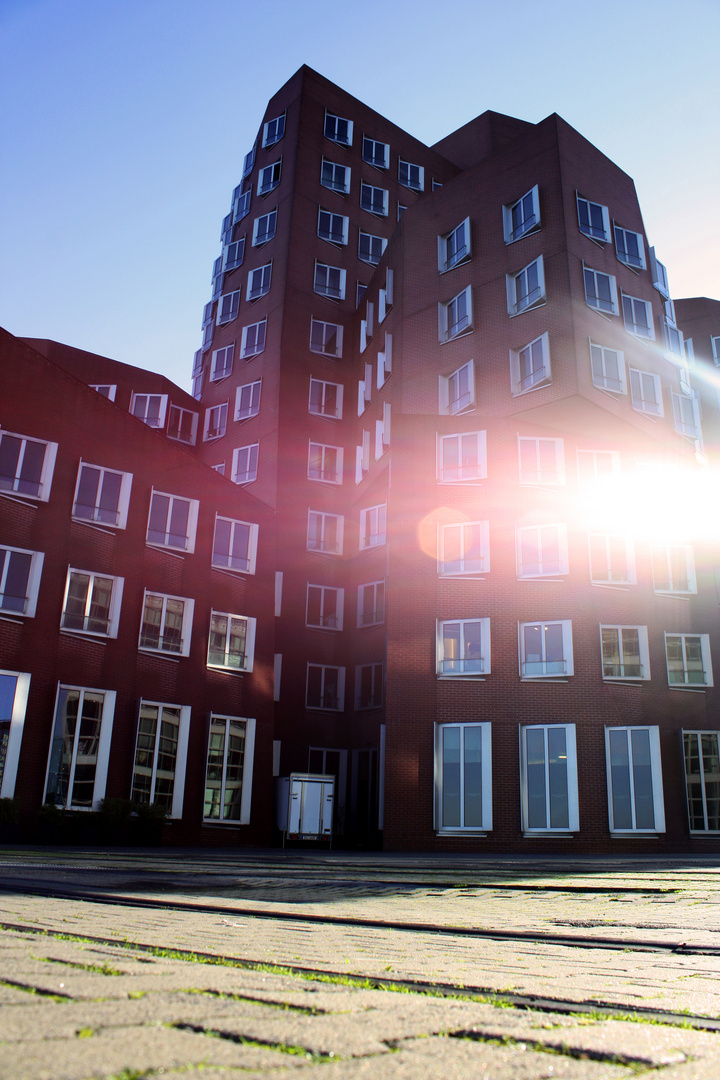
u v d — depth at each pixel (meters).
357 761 38.16
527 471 34.41
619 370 36.03
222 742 31.94
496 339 37.25
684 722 32.16
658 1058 1.90
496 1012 2.45
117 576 29.81
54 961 2.93
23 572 27.33
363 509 41.19
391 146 52.56
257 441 43.03
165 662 30.70
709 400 45.59
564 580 32.72
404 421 35.38
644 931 6.23
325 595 40.31
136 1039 1.78
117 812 26.83
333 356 45.28
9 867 12.16
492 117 56.75
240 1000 2.37
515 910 8.13
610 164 39.59
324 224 47.81
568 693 31.39
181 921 5.47
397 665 32.38
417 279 40.84
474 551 33.47
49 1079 1.41
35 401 28.62
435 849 30.09
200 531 33.06
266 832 32.50
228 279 49.59
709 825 31.27
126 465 30.92
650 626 33.03
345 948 4.32
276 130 50.34
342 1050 1.81
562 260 35.97
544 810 30.23
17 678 26.38
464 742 31.27
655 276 39.41
